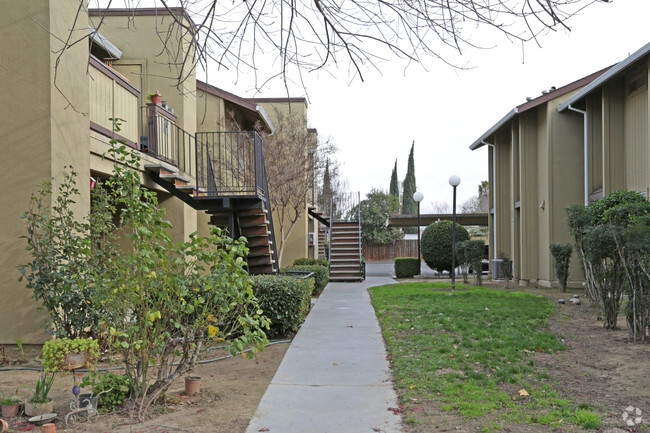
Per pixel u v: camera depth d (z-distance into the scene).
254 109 15.53
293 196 17.33
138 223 4.49
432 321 8.88
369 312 10.61
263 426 4.16
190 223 11.27
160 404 4.68
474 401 4.63
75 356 5.02
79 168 7.07
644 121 12.16
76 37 7.04
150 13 11.25
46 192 6.23
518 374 5.53
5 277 6.48
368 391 5.12
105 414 4.41
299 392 5.10
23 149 6.48
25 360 6.33
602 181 13.96
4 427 3.99
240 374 5.89
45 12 6.48
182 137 11.55
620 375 5.53
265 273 11.16
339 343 7.48
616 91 13.10
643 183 12.18
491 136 21.28
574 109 14.62
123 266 4.50
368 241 44.72
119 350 4.89
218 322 4.99
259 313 4.84
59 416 4.36
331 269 20.33
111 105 8.52
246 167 15.80
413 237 49.19
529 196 17.44
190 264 4.56
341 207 26.03
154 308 4.53
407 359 6.24
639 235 7.14
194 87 12.41
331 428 4.10
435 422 4.14
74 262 6.12
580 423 4.02
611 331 8.21
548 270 16.19
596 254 8.38
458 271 24.67
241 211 10.69
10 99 6.51
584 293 14.00
